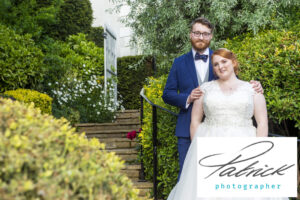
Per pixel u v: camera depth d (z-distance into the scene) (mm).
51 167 1163
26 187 1029
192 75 2896
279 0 4562
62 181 1168
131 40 5586
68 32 9258
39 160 1146
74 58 8156
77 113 6656
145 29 5156
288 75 2994
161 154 3535
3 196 995
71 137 1425
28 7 7805
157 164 3602
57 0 8430
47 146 1232
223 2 4320
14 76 6027
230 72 2547
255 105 2518
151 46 5125
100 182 1260
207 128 2543
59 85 7148
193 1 4613
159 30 5176
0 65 5945
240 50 3686
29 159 1121
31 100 5551
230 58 2559
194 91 2648
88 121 6910
